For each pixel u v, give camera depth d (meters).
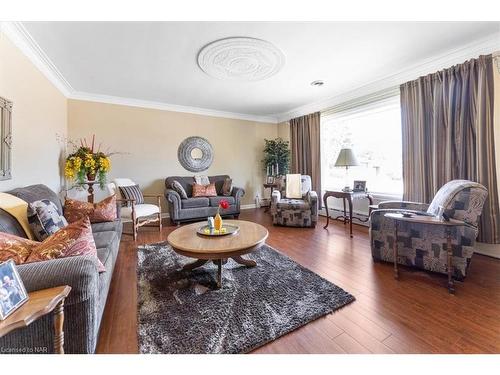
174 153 4.99
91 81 3.53
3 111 1.98
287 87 3.90
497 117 2.48
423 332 1.46
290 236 3.51
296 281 2.12
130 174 4.55
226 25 2.20
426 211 2.47
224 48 2.60
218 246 1.95
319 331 1.49
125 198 3.71
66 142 3.88
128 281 2.17
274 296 1.88
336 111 4.45
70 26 2.17
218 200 4.64
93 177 3.59
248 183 5.98
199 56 2.77
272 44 2.54
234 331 1.48
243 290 1.97
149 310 1.71
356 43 2.54
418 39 2.48
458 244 2.03
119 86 3.76
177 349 1.33
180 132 5.05
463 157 2.67
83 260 1.14
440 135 2.88
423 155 3.05
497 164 2.50
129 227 4.05
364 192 3.61
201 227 2.53
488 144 2.51
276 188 5.01
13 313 0.81
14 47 2.23
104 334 1.46
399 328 1.50
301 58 2.87
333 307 1.72
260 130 6.08
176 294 1.93
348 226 4.08
